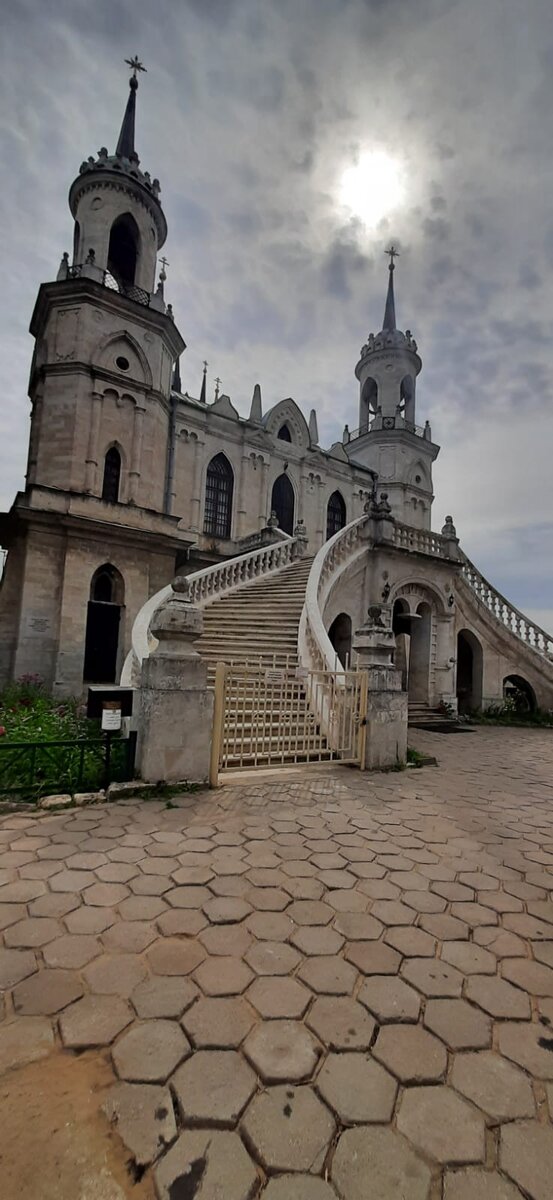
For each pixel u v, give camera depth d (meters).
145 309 20.98
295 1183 1.74
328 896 3.82
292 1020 2.52
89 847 4.55
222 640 11.85
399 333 36.66
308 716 8.00
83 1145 1.85
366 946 3.19
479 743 12.57
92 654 18.58
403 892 3.95
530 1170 1.81
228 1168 1.79
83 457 19.52
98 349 20.11
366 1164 1.81
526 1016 2.61
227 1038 2.38
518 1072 2.25
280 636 11.96
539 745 12.48
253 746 7.20
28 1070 2.17
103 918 3.39
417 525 34.12
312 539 28.42
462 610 18.83
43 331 22.25
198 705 6.51
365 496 31.42
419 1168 1.81
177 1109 2.01
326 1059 2.29
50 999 2.60
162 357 21.91
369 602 16.41
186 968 2.89
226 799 6.09
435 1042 2.41
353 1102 2.07
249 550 23.45
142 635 9.73
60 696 17.19
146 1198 1.67
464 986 2.83
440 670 17.98
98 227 22.30
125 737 7.19
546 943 3.31
